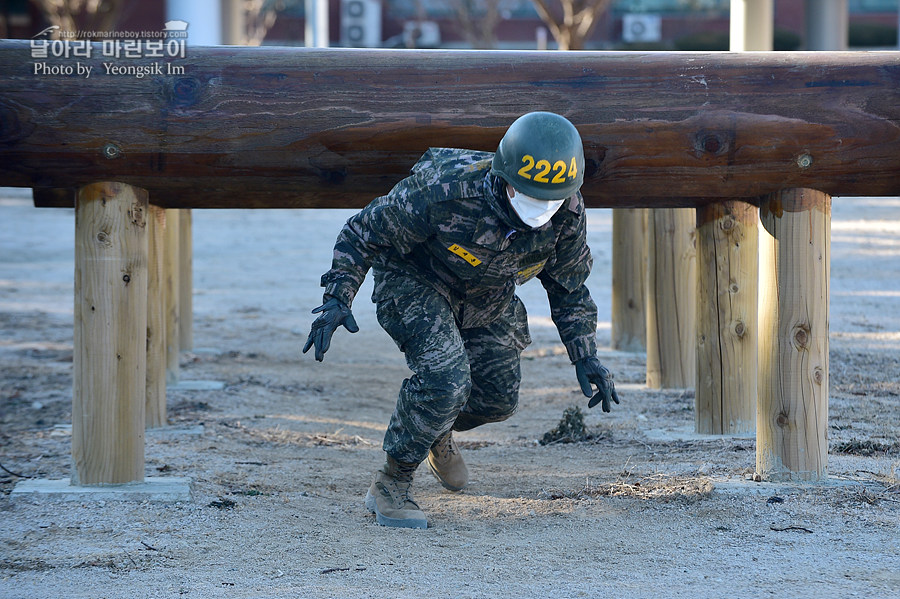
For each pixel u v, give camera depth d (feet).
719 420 59.16
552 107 44.27
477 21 374.02
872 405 66.28
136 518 43.50
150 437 60.08
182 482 48.29
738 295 57.88
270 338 102.68
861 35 356.79
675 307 74.02
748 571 36.29
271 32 385.29
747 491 46.09
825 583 34.78
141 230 46.44
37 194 50.26
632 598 33.50
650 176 45.09
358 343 100.22
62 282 139.64
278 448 59.77
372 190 45.78
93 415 46.78
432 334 41.06
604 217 182.80
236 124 44.04
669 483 48.29
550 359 90.89
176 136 44.04
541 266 40.47
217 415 67.82
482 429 66.69
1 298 126.41
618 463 54.19
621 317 91.40
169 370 76.33
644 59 44.88
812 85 44.62
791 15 368.07
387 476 44.16
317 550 39.50
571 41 306.35
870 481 47.44
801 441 47.03
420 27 377.30
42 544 40.09
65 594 34.47
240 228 185.68
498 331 44.42
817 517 42.63
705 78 44.62
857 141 44.70
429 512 45.75
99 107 43.75
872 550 38.50
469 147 44.42
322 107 44.09
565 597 33.65
